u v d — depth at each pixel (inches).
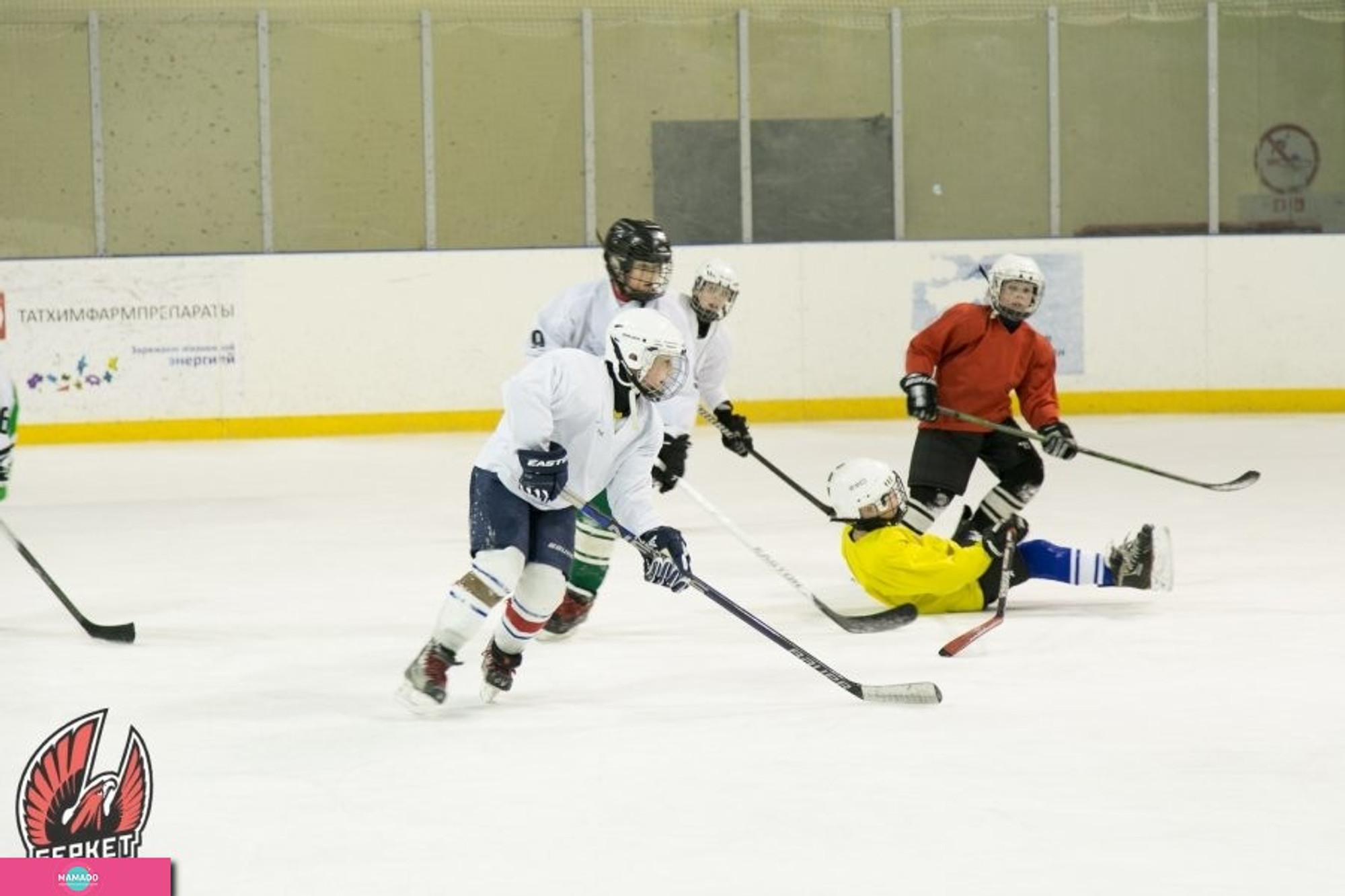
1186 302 1769.2
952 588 794.2
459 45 1833.2
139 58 1790.1
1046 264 1768.0
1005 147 1877.5
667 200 1859.0
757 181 1870.1
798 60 1857.8
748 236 1852.9
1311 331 1761.8
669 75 1847.9
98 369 1686.8
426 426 1734.7
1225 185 1882.4
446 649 629.6
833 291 1763.0
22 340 1674.5
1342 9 1849.2
